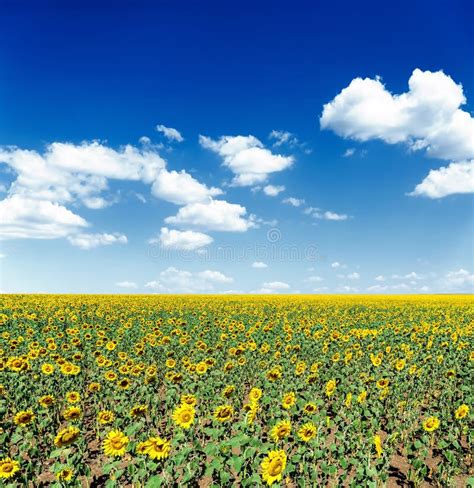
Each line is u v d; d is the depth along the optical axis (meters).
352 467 8.18
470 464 8.86
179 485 6.61
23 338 17.23
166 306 36.12
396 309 37.28
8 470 6.74
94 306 35.47
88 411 11.70
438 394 13.32
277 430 7.16
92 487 7.80
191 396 8.40
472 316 31.34
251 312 32.31
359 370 14.11
